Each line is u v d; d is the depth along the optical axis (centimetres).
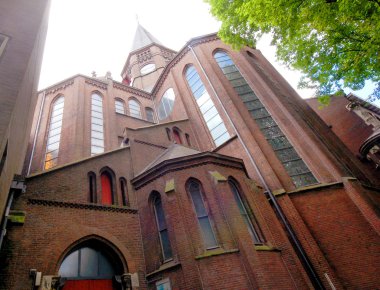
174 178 1222
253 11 1080
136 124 2581
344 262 1288
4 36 808
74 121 2169
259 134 1827
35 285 836
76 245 1014
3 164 629
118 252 1088
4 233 830
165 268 1035
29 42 848
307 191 1523
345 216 1412
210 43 2597
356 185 1497
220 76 2266
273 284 1034
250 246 1045
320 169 1622
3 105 630
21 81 719
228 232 1083
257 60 2648
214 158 1332
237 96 2095
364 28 978
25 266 859
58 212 1038
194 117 2323
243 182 1373
